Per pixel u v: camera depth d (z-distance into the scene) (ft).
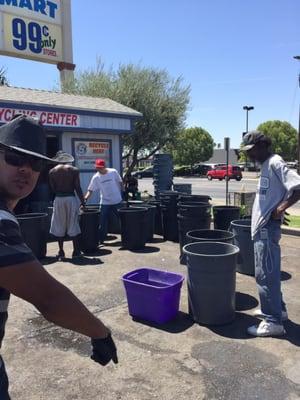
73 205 23.22
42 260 23.34
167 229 28.09
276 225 12.91
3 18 47.98
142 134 67.62
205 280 13.69
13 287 4.09
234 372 11.05
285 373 10.98
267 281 13.03
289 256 23.39
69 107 33.86
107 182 27.25
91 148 36.60
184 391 10.24
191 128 211.41
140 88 66.90
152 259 23.32
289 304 15.87
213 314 13.84
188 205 22.77
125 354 12.14
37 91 39.60
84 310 4.51
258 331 13.08
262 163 13.14
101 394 10.20
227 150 40.81
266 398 9.91
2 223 4.13
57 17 53.36
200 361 11.65
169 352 12.21
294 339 12.87
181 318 14.70
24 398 10.04
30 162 4.58
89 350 12.51
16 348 12.67
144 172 146.41
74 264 22.38
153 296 14.11
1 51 48.08
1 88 36.94
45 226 23.95
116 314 15.19
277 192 12.76
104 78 68.13
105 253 24.88
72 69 55.31
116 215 27.76
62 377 11.00
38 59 52.31
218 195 77.71
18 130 4.52
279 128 229.86
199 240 16.55
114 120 37.58
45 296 4.22
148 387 10.46
